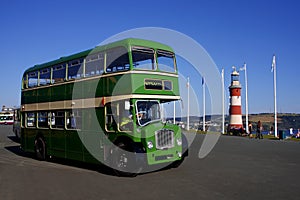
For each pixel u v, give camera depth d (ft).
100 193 30.17
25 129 60.23
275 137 116.88
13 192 31.09
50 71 53.62
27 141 59.41
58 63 51.62
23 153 66.39
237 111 150.92
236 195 28.58
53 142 51.96
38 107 56.39
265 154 60.23
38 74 57.06
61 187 33.04
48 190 31.76
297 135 121.29
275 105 122.72
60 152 50.16
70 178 38.04
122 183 34.63
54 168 46.19
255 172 40.37
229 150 68.08
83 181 36.09
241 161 50.47
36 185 34.17
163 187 32.22
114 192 30.48
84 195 29.53
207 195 28.68
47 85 54.13
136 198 28.09
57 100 51.21
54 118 51.96
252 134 132.16
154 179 36.47
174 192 30.01
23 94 61.72
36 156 55.72
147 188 31.91
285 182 34.12
